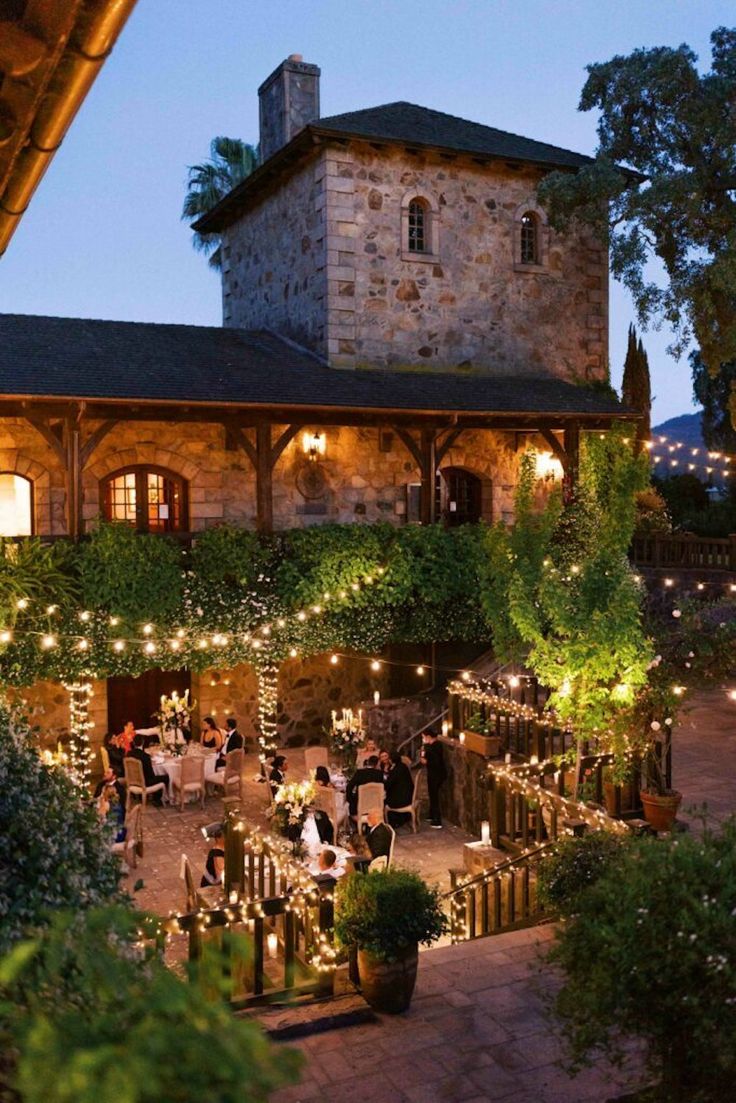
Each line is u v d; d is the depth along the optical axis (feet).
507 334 65.51
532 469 43.57
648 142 65.05
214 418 49.44
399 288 61.77
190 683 58.75
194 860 42.06
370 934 22.81
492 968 25.77
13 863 15.48
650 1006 14.57
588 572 35.32
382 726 53.67
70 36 9.21
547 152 66.95
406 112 66.44
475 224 64.13
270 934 28.60
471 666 57.57
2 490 52.01
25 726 22.34
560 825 30.09
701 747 49.44
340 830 44.75
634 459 40.29
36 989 7.17
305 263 62.13
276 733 54.13
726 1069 13.93
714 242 64.64
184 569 49.60
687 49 62.80
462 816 45.37
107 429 46.96
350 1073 20.93
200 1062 5.73
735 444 111.65
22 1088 5.48
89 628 45.55
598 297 68.59
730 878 14.55
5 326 55.47
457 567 54.95
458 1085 20.38
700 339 65.05
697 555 72.74
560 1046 21.27
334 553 51.90
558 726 39.17
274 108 66.69
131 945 10.25
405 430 60.95
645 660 33.99
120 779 47.98
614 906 14.96
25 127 10.87
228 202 70.38
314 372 57.36
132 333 59.26
